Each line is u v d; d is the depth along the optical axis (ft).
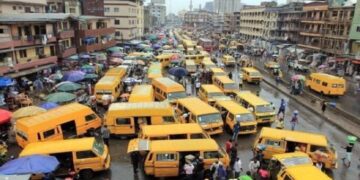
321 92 131.75
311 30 236.43
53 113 71.77
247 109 84.84
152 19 552.00
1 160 62.75
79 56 152.76
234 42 328.49
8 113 76.64
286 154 56.85
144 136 63.46
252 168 58.95
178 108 87.45
